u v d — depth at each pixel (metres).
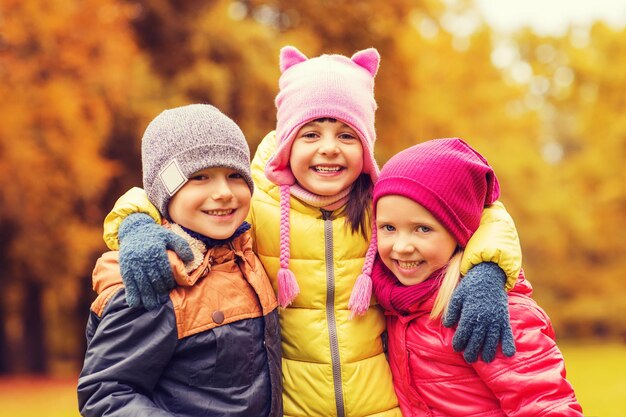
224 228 2.41
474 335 2.34
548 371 2.38
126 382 2.27
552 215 23.14
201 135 2.39
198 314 2.33
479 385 2.50
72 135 11.39
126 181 12.91
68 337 17.73
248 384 2.39
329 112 2.58
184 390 2.35
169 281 2.26
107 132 12.00
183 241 2.31
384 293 2.58
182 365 2.34
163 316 2.28
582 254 25.31
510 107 23.62
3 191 11.36
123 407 2.22
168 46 12.80
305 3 13.90
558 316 25.47
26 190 11.48
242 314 2.41
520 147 23.23
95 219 12.61
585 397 7.78
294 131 2.61
